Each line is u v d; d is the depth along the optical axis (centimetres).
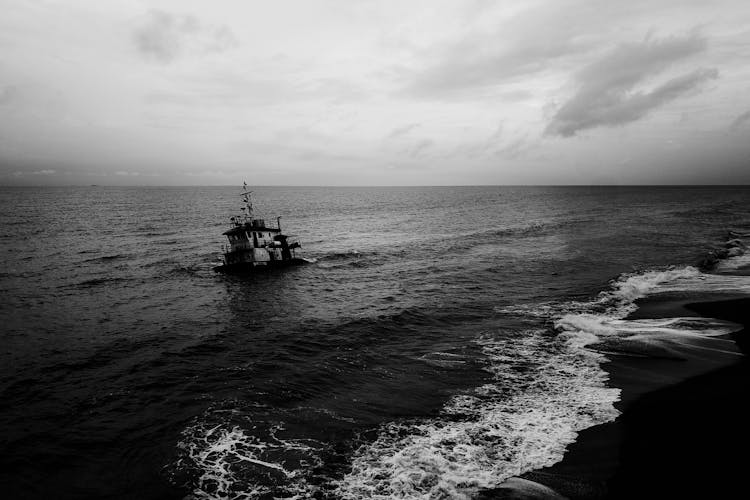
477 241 6366
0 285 3762
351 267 4631
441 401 1691
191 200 19638
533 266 4416
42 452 1415
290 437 1464
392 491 1193
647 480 1162
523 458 1312
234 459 1353
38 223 8775
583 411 1570
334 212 13050
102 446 1448
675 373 1820
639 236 6581
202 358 2197
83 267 4609
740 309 2581
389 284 3788
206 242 6444
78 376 1997
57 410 1688
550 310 2881
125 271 4438
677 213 11062
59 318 2888
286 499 1173
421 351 2225
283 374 1975
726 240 6009
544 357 2095
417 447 1388
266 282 3988
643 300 3000
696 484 1129
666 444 1320
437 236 7088
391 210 13825
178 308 3164
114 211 12350
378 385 1847
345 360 2130
